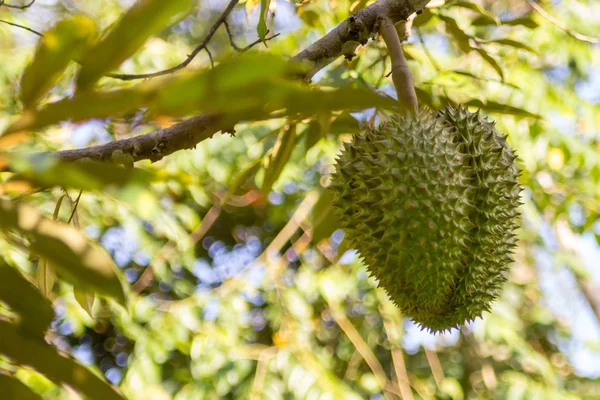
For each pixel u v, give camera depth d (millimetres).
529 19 2770
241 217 7172
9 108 4000
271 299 4488
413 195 1689
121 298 629
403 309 1849
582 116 4324
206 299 4020
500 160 1853
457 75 2918
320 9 3523
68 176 546
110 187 591
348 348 5391
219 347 3957
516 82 3820
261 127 4547
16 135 594
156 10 549
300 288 4422
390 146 1748
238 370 4035
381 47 2756
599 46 4578
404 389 4762
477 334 4598
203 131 1642
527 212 4406
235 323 4086
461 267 1790
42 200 3975
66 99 581
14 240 676
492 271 1861
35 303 719
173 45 4582
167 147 1622
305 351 4098
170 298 6359
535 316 5988
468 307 1855
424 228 1682
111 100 565
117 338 7363
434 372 5152
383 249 1716
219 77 545
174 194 4531
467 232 1759
